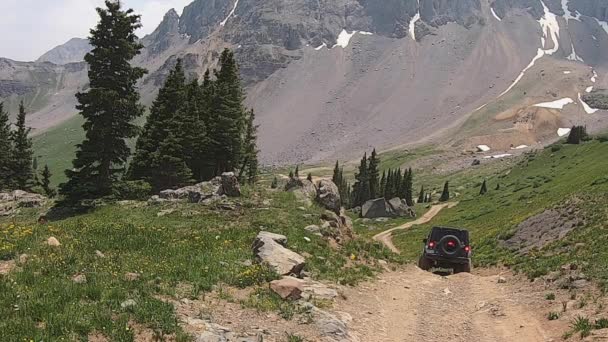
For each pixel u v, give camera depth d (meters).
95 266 13.70
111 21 45.56
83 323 9.05
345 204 159.88
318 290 15.04
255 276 14.53
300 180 37.56
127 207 39.28
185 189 39.56
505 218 67.50
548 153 131.12
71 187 45.69
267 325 11.20
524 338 12.23
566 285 16.91
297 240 22.45
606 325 11.55
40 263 13.38
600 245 23.06
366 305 14.91
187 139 55.31
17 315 9.23
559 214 39.34
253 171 86.75
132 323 9.64
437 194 192.50
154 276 13.36
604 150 96.44
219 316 11.25
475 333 12.88
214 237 22.27
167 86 59.94
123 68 45.97
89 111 45.16
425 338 12.36
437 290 18.91
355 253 23.86
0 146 80.31
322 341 10.79
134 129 47.62
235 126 63.09
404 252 61.66
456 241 27.03
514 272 24.66
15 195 53.84
